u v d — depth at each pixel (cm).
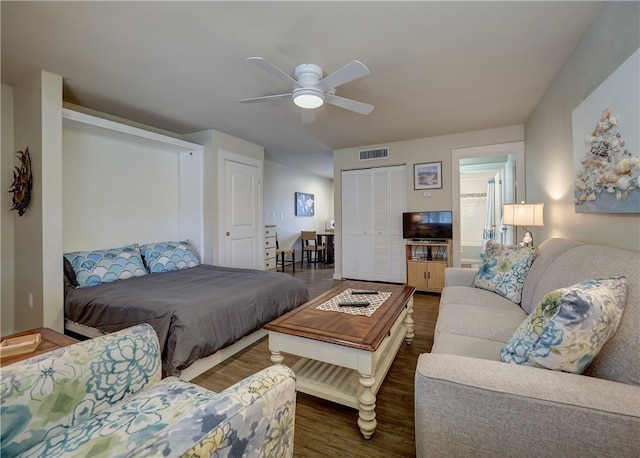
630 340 99
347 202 534
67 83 273
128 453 51
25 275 262
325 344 159
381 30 198
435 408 100
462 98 311
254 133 436
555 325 97
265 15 183
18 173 263
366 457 137
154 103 321
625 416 79
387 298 229
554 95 269
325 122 387
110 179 351
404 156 484
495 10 180
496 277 244
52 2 170
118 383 113
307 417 167
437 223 447
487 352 142
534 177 348
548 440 86
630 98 145
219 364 226
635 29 145
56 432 95
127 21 188
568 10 180
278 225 712
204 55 228
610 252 148
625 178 149
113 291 252
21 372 90
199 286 266
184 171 431
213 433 58
